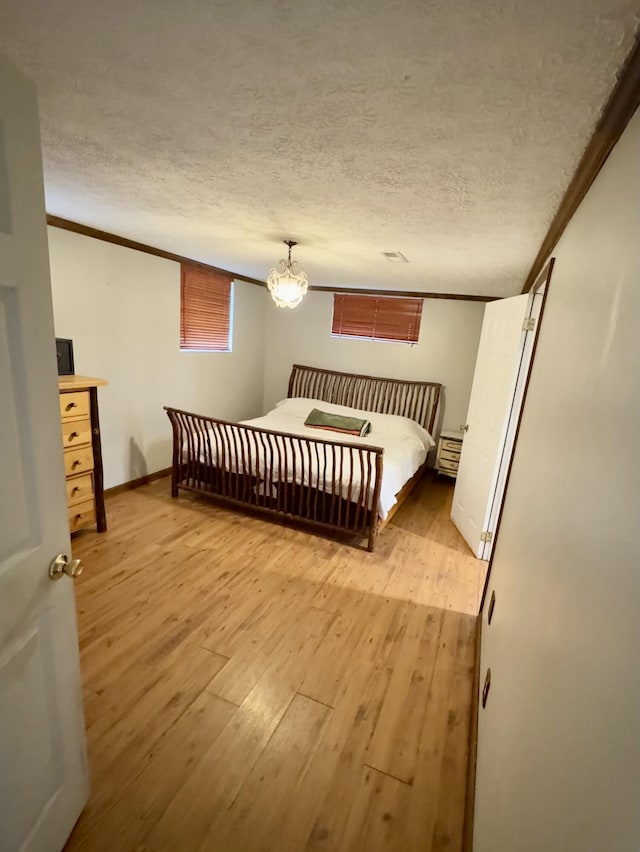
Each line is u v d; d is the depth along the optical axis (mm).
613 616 559
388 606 2475
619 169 950
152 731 1596
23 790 979
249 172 1683
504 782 1015
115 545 2904
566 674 723
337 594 2551
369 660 2041
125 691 1761
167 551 2879
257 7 787
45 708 1047
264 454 3250
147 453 4078
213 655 1991
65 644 1111
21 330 848
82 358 3301
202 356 4609
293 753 1556
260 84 1062
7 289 805
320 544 3129
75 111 1271
